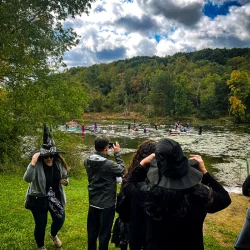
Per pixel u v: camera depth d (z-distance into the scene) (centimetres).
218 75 11512
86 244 523
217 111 8988
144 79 12481
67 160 1591
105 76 14375
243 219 929
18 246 490
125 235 374
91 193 411
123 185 279
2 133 1472
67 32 1773
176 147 205
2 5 1460
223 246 655
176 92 9456
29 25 1591
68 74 1855
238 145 3334
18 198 846
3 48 1455
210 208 216
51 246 500
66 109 1770
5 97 1549
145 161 247
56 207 427
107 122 8062
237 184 1658
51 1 1739
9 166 1437
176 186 201
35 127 1622
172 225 209
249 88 8156
